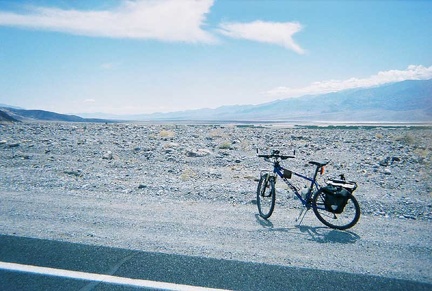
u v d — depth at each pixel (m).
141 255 4.48
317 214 6.11
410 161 16.08
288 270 4.12
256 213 6.79
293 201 7.79
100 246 4.77
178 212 6.65
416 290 3.72
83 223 5.82
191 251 4.65
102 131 32.84
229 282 3.79
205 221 6.09
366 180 11.38
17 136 25.19
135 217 6.24
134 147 19.25
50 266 4.14
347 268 4.23
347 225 5.87
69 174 11.05
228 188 8.98
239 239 5.20
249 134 32.50
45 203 7.12
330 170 13.40
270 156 6.82
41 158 14.70
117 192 8.42
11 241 4.89
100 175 10.98
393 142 26.67
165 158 15.50
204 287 3.67
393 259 4.57
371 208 7.28
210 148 20.16
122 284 3.73
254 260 4.39
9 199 7.42
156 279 3.84
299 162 15.28
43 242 4.88
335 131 42.50
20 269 4.05
